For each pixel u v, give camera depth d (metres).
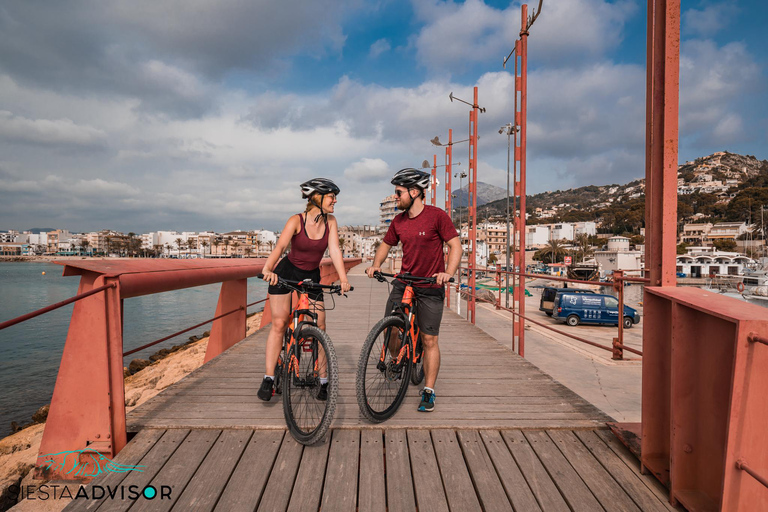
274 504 2.00
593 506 2.01
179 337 25.02
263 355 4.70
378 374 2.99
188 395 3.32
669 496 2.06
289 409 2.62
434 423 2.80
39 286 67.44
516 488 2.15
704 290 2.21
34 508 2.19
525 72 6.68
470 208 11.53
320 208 3.10
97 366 2.43
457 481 2.21
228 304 5.53
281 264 3.22
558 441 2.63
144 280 2.76
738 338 1.62
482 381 3.87
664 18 2.28
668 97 2.27
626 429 2.69
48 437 2.40
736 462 1.64
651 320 2.29
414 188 3.14
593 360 13.15
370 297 12.03
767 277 51.91
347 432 2.70
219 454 2.42
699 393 1.99
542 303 29.30
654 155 2.35
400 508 2.00
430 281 2.98
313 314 2.99
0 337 26.06
